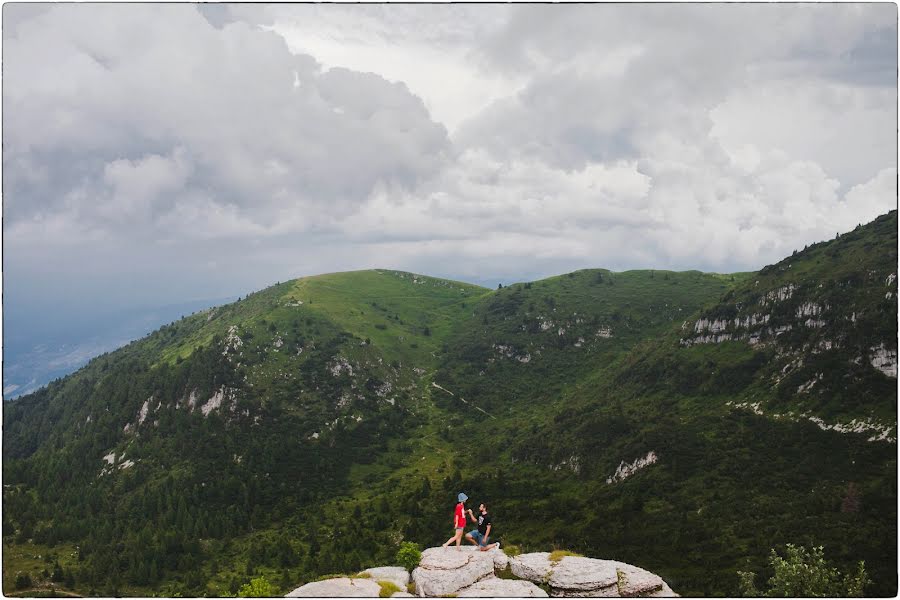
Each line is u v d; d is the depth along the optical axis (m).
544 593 41.97
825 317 195.50
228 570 173.12
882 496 124.69
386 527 195.50
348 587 42.41
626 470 189.38
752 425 180.38
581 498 186.38
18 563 174.50
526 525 173.38
